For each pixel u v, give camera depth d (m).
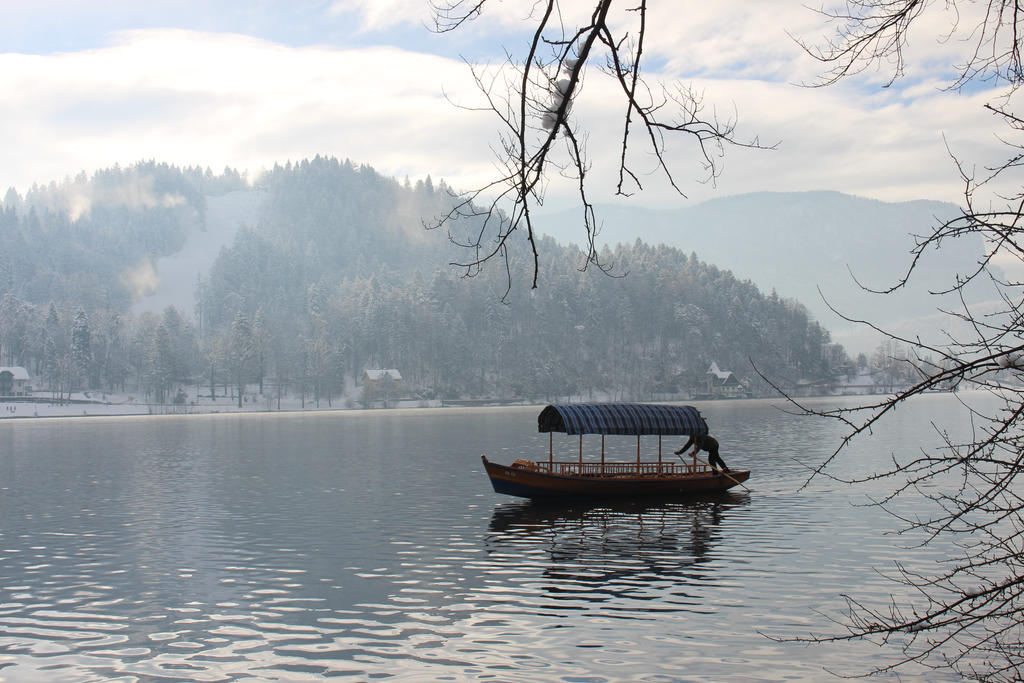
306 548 31.48
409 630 20.86
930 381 6.74
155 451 86.00
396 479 55.94
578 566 27.66
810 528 33.94
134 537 34.59
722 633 20.14
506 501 44.12
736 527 34.69
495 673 17.75
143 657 19.19
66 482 57.00
